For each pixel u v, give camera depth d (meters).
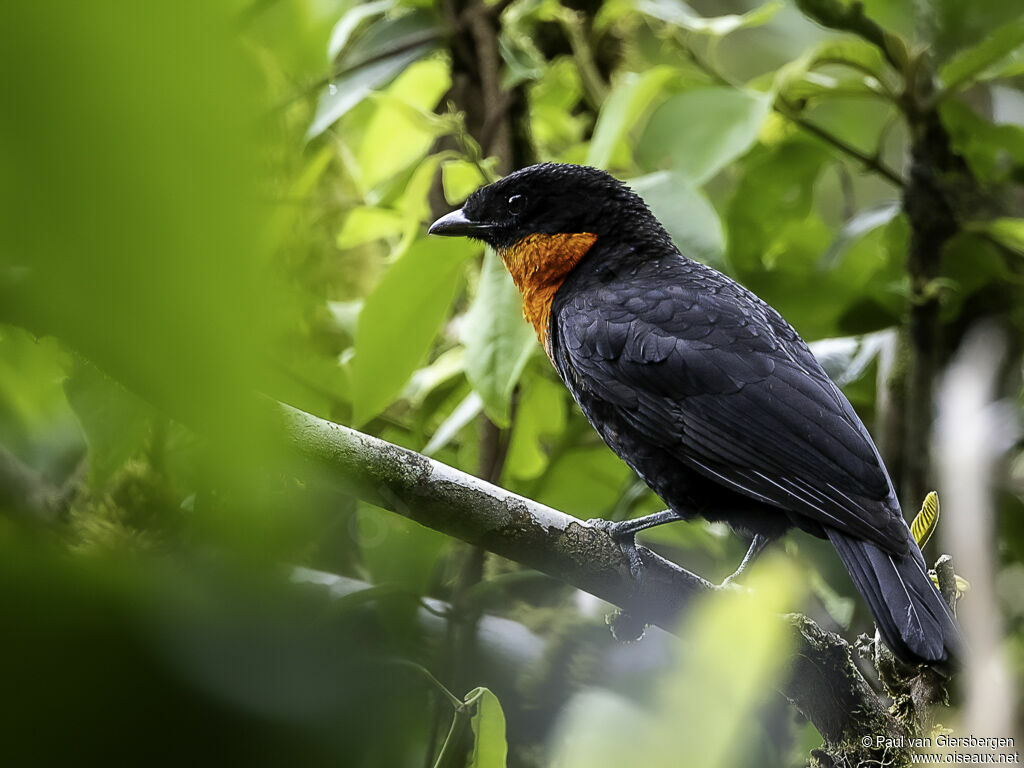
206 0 1.05
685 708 2.35
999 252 5.39
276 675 1.98
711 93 5.32
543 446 5.45
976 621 5.20
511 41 5.43
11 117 1.05
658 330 5.26
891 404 5.38
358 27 5.45
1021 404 5.37
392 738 2.57
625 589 5.17
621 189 5.33
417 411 5.38
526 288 5.33
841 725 5.17
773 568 2.58
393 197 5.41
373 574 5.34
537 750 5.28
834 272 5.39
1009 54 5.34
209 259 1.07
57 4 1.04
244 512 1.78
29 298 1.09
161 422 5.09
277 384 1.29
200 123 1.06
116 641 1.65
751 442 5.23
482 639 5.30
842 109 5.50
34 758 1.55
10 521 1.78
